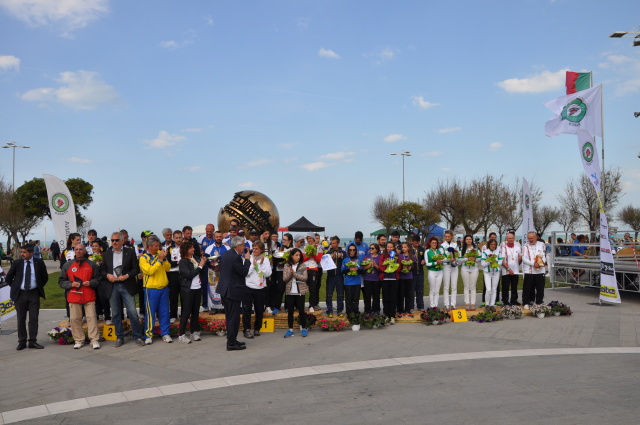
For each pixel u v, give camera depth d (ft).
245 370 24.43
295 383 22.02
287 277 32.86
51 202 40.75
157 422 17.57
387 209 168.45
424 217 129.18
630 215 185.78
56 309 47.55
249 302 32.63
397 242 39.63
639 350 28.12
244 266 29.22
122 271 30.73
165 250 31.65
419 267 41.88
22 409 19.30
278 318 35.81
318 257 38.78
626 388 20.71
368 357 26.76
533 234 41.91
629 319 38.55
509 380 22.03
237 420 17.58
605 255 45.32
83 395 20.97
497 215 139.64
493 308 38.86
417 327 35.68
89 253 36.42
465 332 33.68
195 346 30.42
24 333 30.32
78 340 30.66
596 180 45.29
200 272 32.48
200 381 22.65
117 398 20.39
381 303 47.98
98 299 36.01
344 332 34.09
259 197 47.75
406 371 23.76
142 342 30.99
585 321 37.65
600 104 45.21
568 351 27.86
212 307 36.78
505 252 42.27
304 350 28.66
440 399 19.52
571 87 50.31
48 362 26.99
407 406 18.75
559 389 20.63
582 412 17.80
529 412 17.88
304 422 17.29
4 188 149.38
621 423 16.70
